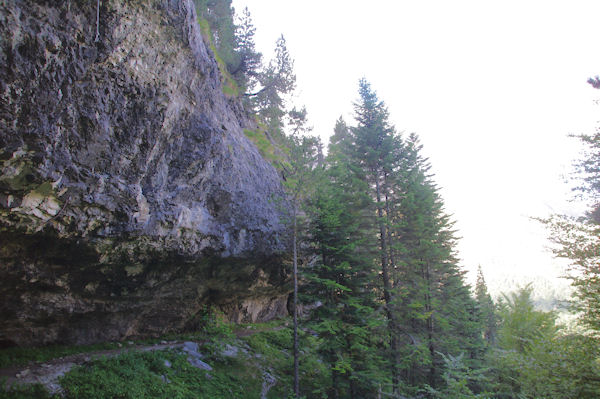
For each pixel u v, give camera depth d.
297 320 15.48
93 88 9.07
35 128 7.62
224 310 19.56
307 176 15.78
